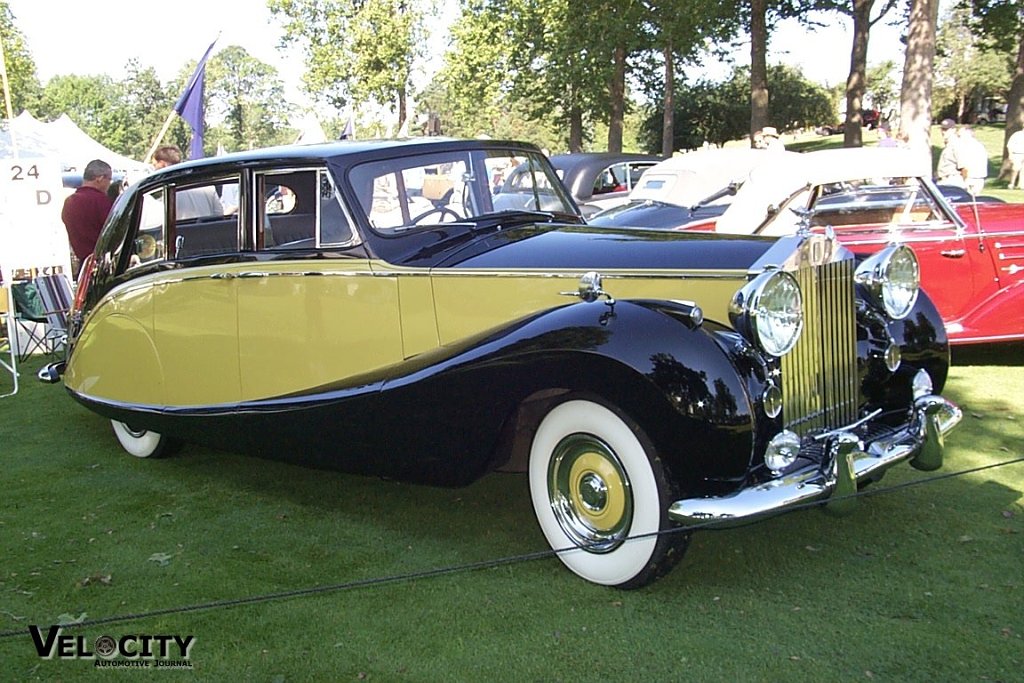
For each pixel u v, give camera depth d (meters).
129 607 3.45
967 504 4.12
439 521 4.17
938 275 6.32
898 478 4.49
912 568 3.49
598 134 57.31
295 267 4.21
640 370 3.03
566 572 3.53
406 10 35.03
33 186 9.34
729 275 3.38
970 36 42.91
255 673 2.95
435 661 2.98
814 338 3.49
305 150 4.28
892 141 15.42
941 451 3.62
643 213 9.20
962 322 6.33
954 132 13.82
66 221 7.93
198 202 4.56
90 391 5.32
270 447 4.24
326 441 3.94
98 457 5.42
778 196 6.68
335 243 4.11
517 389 3.31
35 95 77.44
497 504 4.35
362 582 3.22
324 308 4.18
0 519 4.41
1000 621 3.08
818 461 3.31
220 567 3.77
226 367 4.55
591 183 12.82
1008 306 6.23
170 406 4.79
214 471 5.08
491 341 3.38
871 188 6.51
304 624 3.26
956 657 2.87
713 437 2.98
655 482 3.12
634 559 3.23
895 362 3.83
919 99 16.47
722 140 38.78
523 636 3.10
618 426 3.17
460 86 29.56
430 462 3.65
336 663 2.99
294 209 4.22
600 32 23.27
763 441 3.16
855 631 3.04
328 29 35.75
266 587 3.57
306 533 4.10
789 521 3.97
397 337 4.01
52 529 4.26
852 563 3.55
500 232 4.22
